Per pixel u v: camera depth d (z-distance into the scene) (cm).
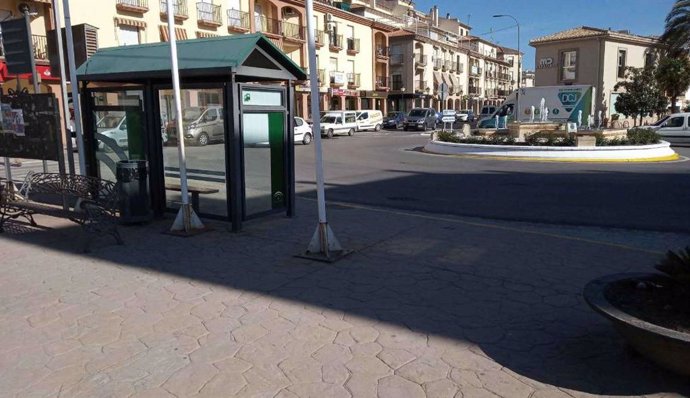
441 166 1666
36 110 795
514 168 1595
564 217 852
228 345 384
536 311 440
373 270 552
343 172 1517
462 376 339
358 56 5175
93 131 852
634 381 329
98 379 341
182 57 707
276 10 4069
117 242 658
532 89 3050
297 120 2781
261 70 724
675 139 2667
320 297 476
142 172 741
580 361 356
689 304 327
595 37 4556
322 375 341
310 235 703
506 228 750
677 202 977
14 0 2528
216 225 764
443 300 466
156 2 3120
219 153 760
